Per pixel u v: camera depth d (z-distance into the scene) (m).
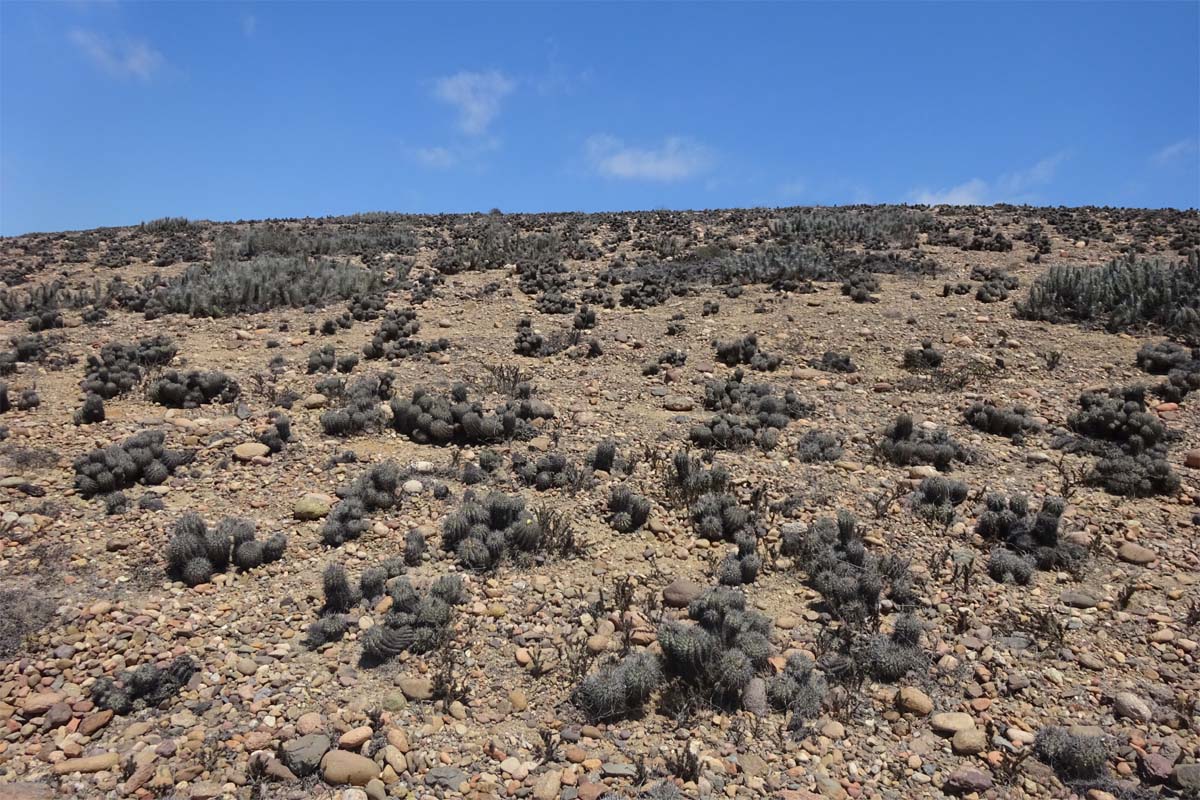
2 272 21.17
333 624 6.55
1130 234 23.09
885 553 7.82
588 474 9.29
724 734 5.73
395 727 5.59
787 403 11.24
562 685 6.14
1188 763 5.27
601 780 5.25
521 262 21.44
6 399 10.57
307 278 19.02
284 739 5.43
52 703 5.55
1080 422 10.30
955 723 5.76
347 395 11.37
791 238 23.53
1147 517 8.33
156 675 5.85
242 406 10.72
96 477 8.45
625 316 16.36
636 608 7.05
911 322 14.84
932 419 10.86
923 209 30.86
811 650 6.59
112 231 29.88
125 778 5.06
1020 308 15.09
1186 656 6.32
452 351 14.12
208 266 21.11
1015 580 7.42
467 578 7.37
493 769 5.32
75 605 6.58
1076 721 5.80
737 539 8.02
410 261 22.48
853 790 5.25
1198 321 13.33
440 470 9.33
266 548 7.52
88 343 14.15
